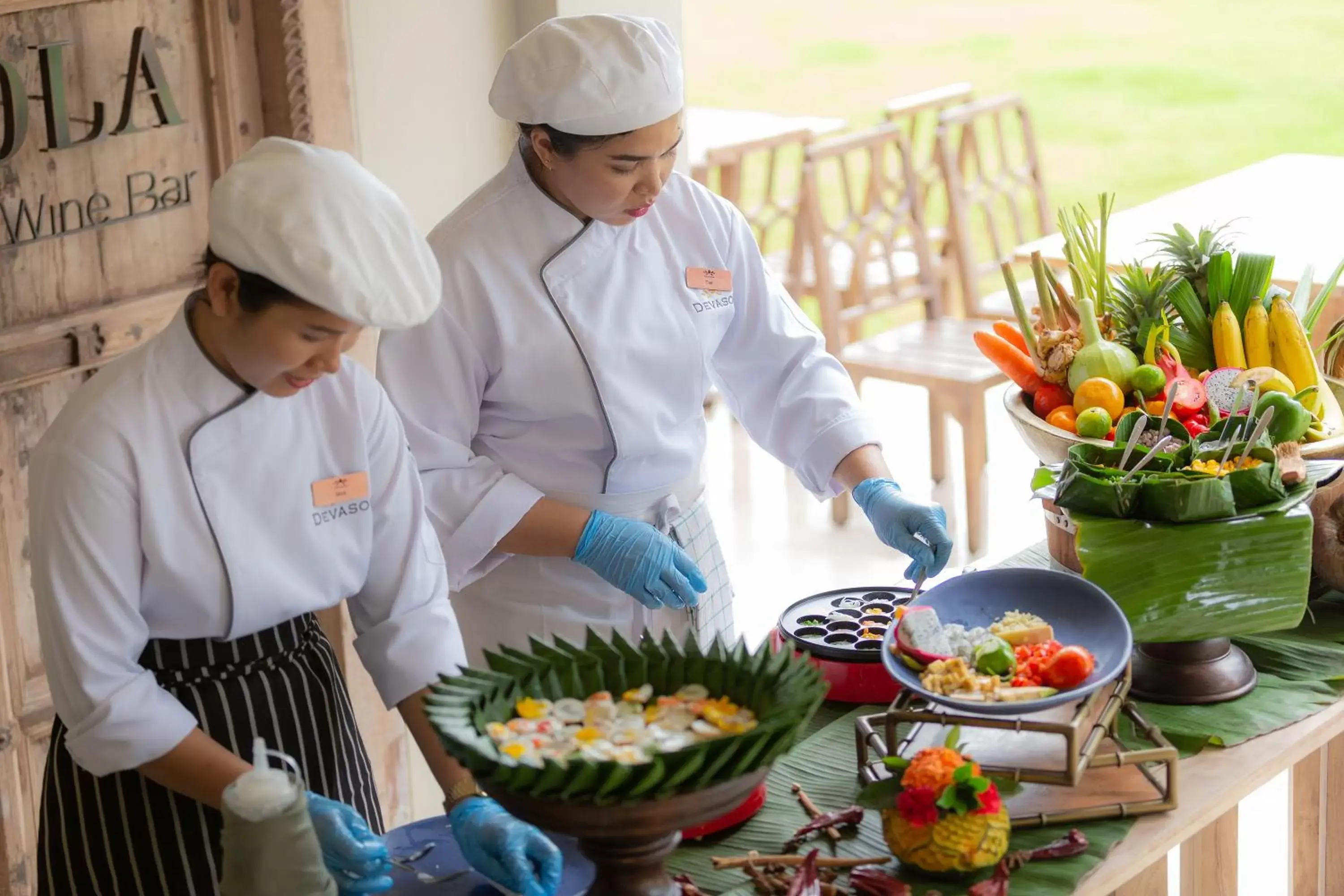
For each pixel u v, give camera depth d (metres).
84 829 1.65
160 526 1.51
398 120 2.72
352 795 1.75
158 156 2.42
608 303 2.02
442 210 2.83
